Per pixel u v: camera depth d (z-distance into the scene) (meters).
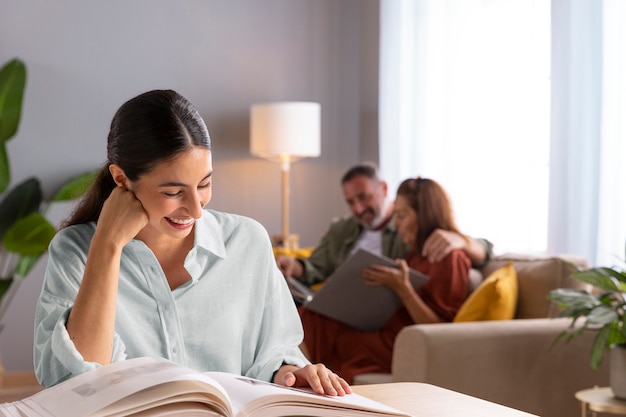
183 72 5.92
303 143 5.64
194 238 1.63
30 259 5.31
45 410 1.18
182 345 1.62
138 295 1.60
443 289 3.75
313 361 3.88
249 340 1.71
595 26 4.27
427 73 5.48
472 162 5.16
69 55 5.65
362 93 6.34
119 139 1.49
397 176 5.73
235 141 6.05
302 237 6.28
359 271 3.71
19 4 5.53
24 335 5.54
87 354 1.41
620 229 4.19
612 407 2.91
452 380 3.17
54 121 5.62
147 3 5.83
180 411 1.14
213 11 6.00
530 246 4.79
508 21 4.93
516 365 3.27
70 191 5.43
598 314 3.01
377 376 3.56
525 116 4.82
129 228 1.48
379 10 6.16
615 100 4.20
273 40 6.16
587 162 4.33
